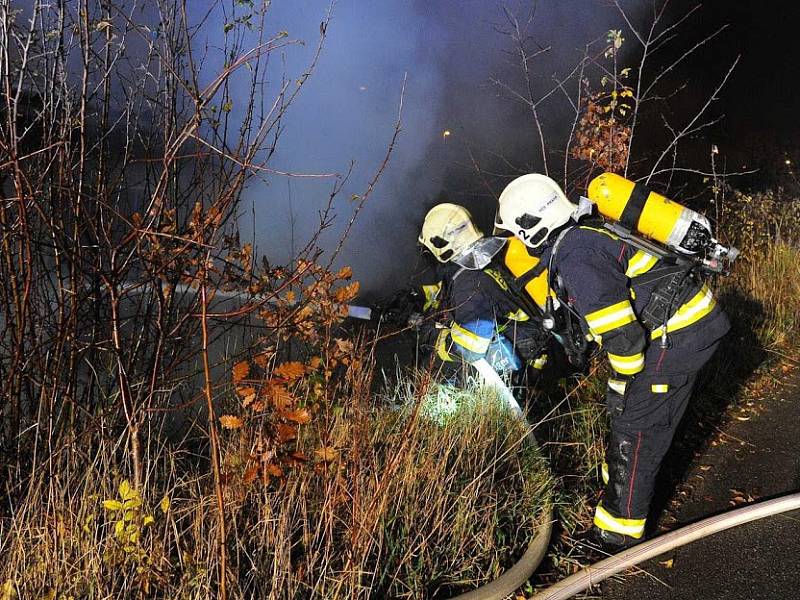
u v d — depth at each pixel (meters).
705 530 3.25
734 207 7.49
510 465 3.44
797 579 2.99
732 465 4.00
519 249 3.64
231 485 2.64
